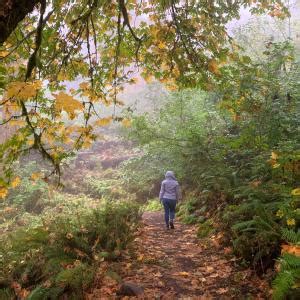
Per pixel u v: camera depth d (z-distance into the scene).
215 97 11.75
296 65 9.66
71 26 5.38
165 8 6.30
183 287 5.22
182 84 7.03
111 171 18.36
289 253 4.20
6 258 6.32
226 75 7.27
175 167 13.48
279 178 7.16
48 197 14.77
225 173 9.38
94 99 5.54
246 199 7.63
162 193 9.43
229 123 11.11
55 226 7.11
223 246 6.86
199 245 7.39
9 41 4.66
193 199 11.01
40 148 4.50
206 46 6.61
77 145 5.20
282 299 3.83
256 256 5.41
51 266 5.45
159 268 5.98
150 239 8.05
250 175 9.03
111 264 5.96
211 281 5.39
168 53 6.58
